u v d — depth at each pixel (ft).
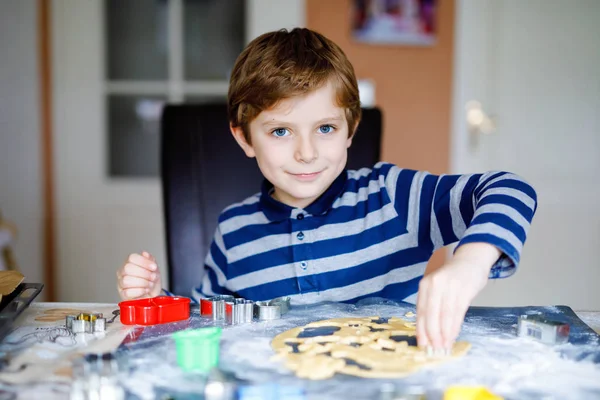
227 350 2.32
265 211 3.85
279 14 8.34
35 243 8.23
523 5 8.32
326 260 3.65
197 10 8.46
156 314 2.71
